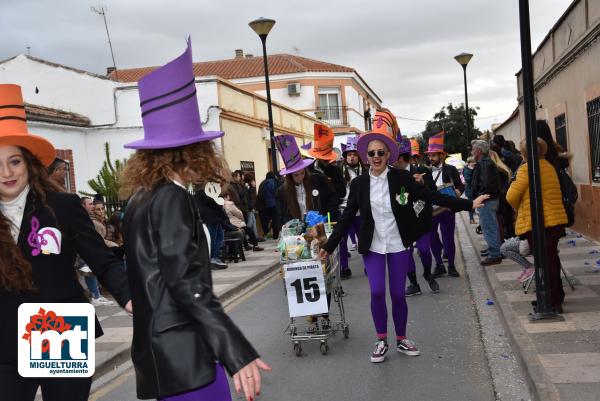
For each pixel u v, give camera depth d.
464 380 5.45
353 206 6.16
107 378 6.33
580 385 4.61
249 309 9.20
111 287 3.25
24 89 18.78
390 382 5.53
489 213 10.52
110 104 18.50
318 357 6.46
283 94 46.59
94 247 3.29
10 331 3.08
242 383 2.45
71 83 18.58
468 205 5.86
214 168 2.94
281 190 7.95
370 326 7.57
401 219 5.96
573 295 7.52
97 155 18.45
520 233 7.07
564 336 5.90
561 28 14.09
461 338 6.78
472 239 14.40
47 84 18.67
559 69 14.29
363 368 5.98
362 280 10.76
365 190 6.03
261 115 23.89
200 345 2.65
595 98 11.15
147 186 2.80
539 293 6.63
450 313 7.93
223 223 13.27
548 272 6.63
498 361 5.92
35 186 3.23
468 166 14.48
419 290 9.17
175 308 2.65
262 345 7.11
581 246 11.25
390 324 7.58
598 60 10.92
